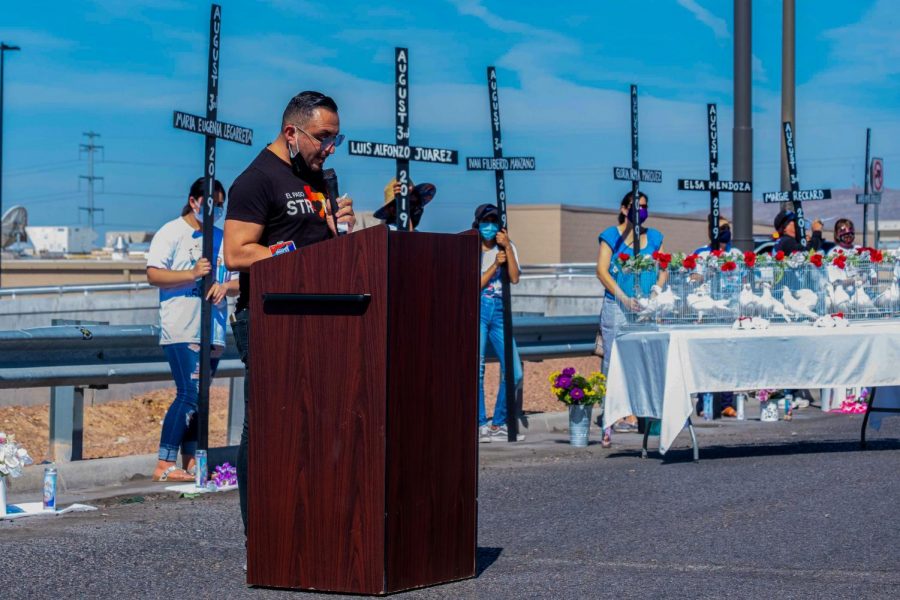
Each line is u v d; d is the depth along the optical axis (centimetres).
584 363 1997
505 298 1177
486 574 570
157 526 697
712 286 1046
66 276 4928
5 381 862
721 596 525
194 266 898
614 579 559
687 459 1009
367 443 514
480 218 1179
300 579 530
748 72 1492
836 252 1077
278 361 527
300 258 521
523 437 1209
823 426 1291
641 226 1191
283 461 529
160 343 916
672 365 977
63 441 933
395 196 1047
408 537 528
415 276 522
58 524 707
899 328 1030
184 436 920
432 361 532
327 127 565
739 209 1498
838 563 592
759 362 996
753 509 741
